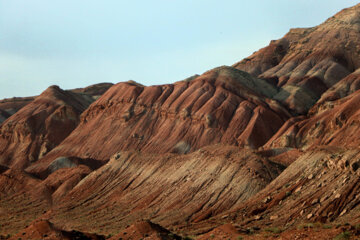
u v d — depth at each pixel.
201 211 74.25
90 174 112.12
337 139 112.31
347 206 43.84
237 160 82.31
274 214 52.66
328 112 136.25
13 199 116.94
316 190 51.12
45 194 116.38
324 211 45.19
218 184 78.88
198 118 164.00
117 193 98.75
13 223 91.62
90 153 169.88
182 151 155.75
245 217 59.25
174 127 166.50
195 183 82.88
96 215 89.19
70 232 48.88
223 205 73.69
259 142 151.88
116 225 78.38
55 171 135.38
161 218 76.00
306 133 133.50
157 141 163.62
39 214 100.44
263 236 35.41
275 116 162.12
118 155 112.44
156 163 100.38
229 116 164.00
